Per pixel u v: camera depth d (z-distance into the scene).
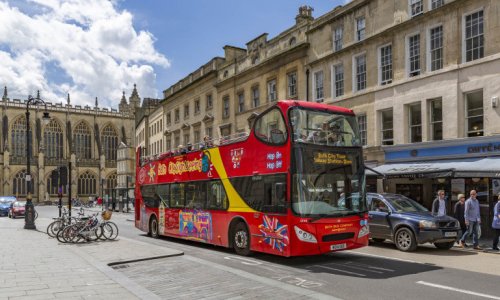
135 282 9.15
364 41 24.05
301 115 11.91
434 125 20.77
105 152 97.62
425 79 20.83
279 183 11.94
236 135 14.50
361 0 24.39
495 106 17.73
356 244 12.09
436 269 11.05
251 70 33.31
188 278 9.92
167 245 16.95
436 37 20.58
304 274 10.54
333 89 26.42
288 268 11.41
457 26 19.41
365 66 24.50
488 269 11.05
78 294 7.96
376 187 23.45
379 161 22.98
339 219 11.80
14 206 40.44
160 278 9.97
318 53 27.41
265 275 10.48
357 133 12.80
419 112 21.47
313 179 11.66
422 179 21.47
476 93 18.92
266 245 12.43
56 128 92.12
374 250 14.88
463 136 19.17
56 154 91.50
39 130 88.94
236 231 14.01
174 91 49.16
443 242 14.48
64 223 19.44
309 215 11.36
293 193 11.48
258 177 12.94
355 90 25.02
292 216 11.40
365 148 23.80
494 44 17.89
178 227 17.70
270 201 12.32
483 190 18.28
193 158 16.88
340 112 12.62
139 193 22.20
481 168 16.39
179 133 46.94
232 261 12.64
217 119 38.34
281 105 12.13
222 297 8.08
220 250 15.28
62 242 16.77
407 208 15.52
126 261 12.06
